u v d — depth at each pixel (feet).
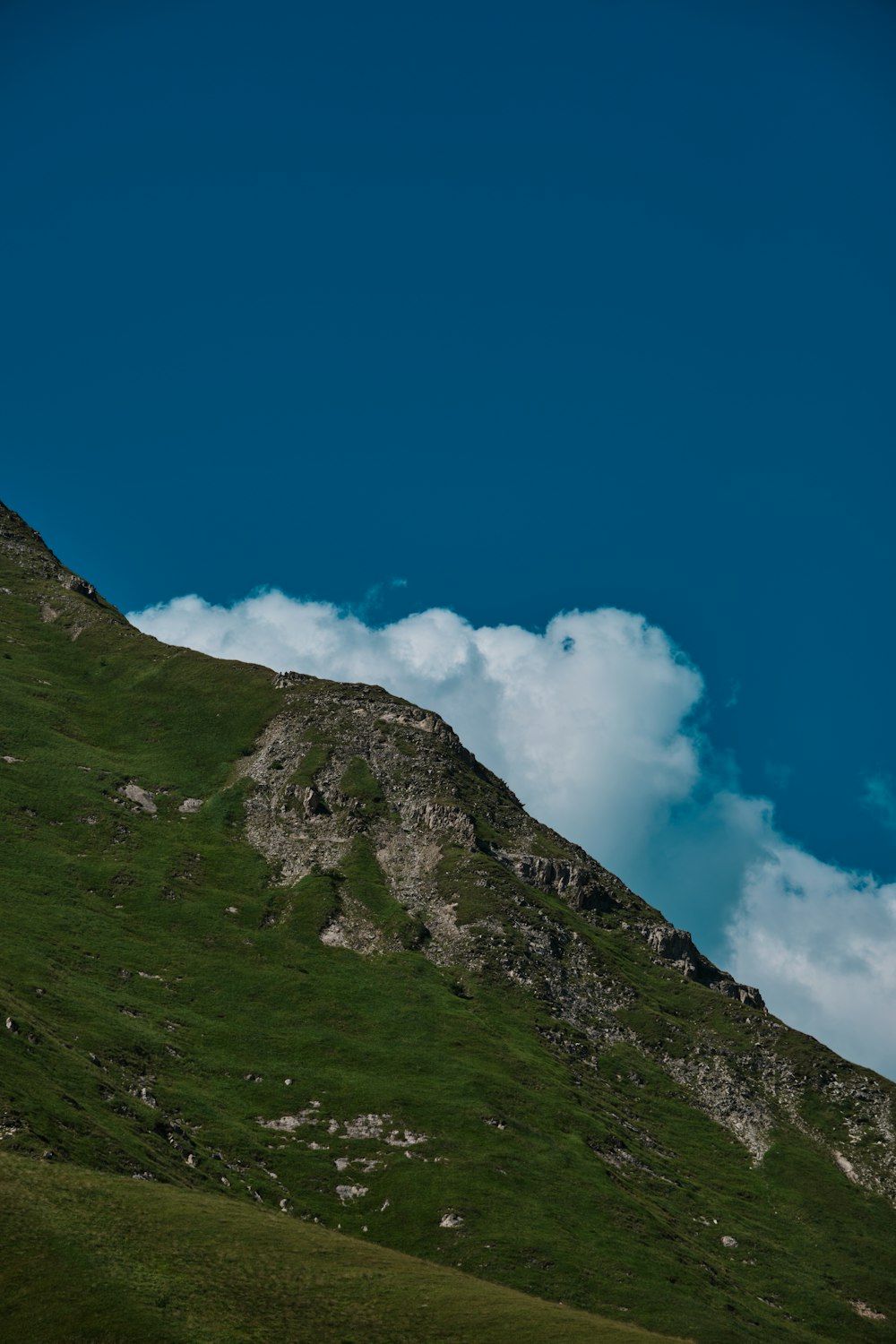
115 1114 407.64
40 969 517.14
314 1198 435.53
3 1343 267.80
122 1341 270.26
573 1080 561.02
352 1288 320.70
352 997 571.69
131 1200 334.44
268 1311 297.33
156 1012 526.16
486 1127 492.13
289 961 595.06
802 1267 493.77
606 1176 488.44
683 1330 402.52
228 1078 496.23
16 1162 334.85
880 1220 533.55
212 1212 343.87
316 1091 498.69
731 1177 545.44
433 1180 454.40
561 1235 438.81
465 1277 353.92
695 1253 466.70
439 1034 554.87
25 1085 384.88
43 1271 288.10
